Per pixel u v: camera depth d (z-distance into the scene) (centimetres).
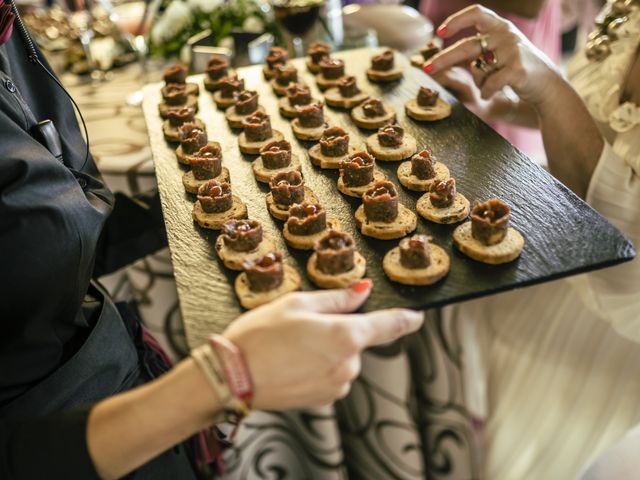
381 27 212
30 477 77
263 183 127
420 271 96
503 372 176
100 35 216
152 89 170
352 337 75
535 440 171
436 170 122
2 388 89
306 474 187
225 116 154
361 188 120
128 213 138
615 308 138
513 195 112
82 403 98
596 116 150
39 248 87
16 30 109
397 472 179
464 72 175
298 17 186
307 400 77
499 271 96
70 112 117
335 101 152
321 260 97
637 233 133
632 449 121
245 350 75
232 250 104
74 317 98
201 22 202
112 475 79
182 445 121
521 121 188
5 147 88
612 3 152
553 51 247
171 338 176
